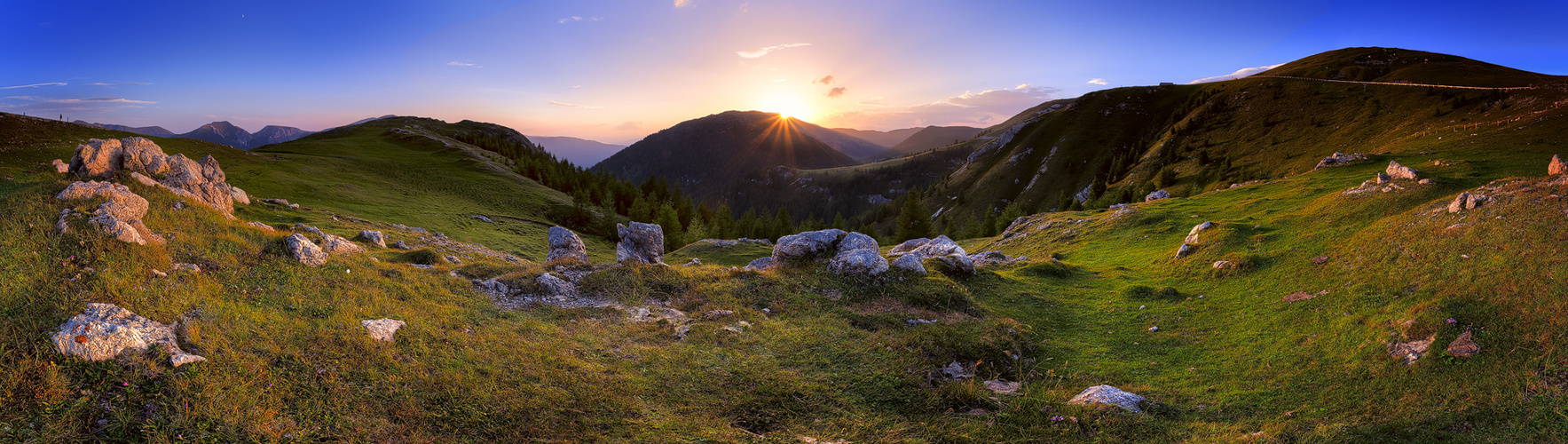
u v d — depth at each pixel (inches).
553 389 505.4
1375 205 1366.9
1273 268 1055.0
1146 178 6220.5
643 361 609.3
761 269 1130.0
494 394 481.1
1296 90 6673.2
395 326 591.2
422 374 495.8
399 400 450.3
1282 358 672.4
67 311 457.7
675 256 2513.5
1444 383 518.6
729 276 1014.4
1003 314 943.7
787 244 1183.6
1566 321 525.7
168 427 365.1
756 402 524.1
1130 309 998.4
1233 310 906.1
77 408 363.9
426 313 673.6
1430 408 486.6
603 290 903.7
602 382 538.3
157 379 407.5
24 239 603.8
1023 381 645.9
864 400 550.6
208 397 398.3
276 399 417.4
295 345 502.6
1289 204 1854.1
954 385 576.1
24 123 3595.0
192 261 694.5
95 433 349.7
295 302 621.3
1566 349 493.7
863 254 1051.3
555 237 1283.2
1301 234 1245.7
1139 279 1259.2
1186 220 1831.9
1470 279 692.7
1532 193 878.4
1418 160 2427.4
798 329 762.2
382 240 1566.2
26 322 435.8
